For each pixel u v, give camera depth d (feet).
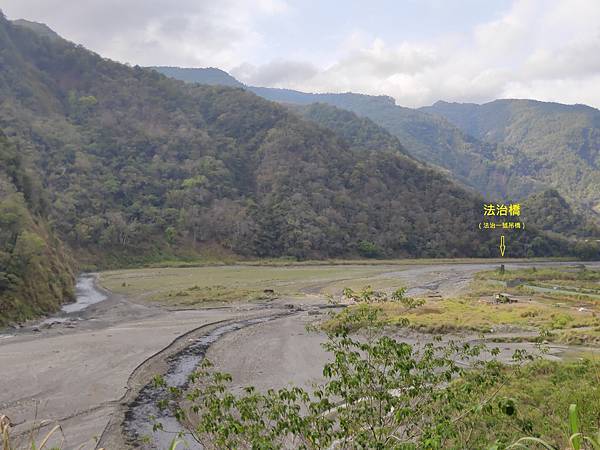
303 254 354.13
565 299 162.09
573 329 103.81
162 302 161.79
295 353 87.35
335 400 57.47
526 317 116.57
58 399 62.59
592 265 365.40
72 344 93.35
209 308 152.05
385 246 392.88
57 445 48.91
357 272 278.05
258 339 102.53
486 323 109.09
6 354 84.12
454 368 27.20
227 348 94.48
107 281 221.66
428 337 99.96
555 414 40.96
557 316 116.16
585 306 143.02
